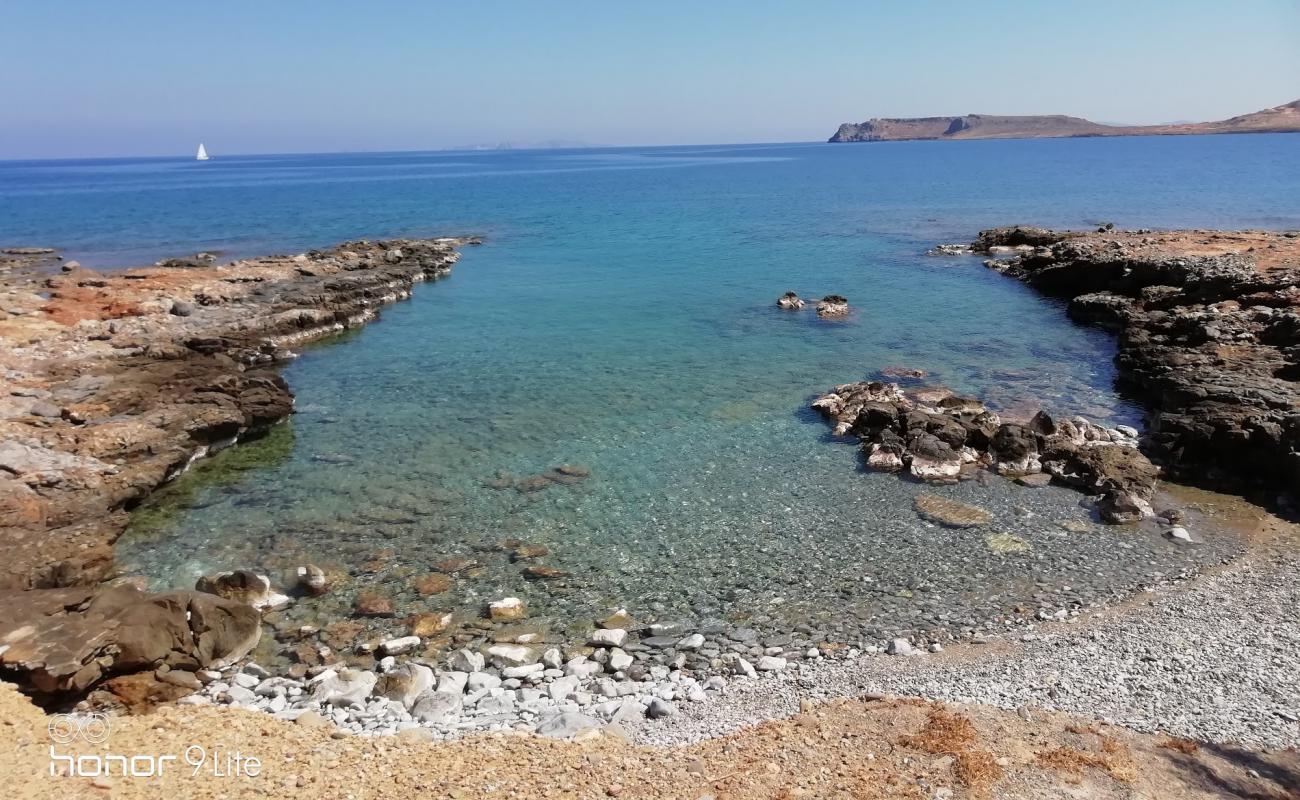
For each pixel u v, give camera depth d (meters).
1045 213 89.62
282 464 25.77
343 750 12.18
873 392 30.19
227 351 36.00
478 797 10.77
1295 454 21.50
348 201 123.94
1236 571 18.20
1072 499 22.31
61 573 18.14
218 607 15.90
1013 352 37.34
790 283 54.56
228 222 92.44
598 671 15.39
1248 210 84.19
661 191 142.75
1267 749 11.84
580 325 44.09
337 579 18.83
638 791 10.95
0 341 33.97
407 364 37.22
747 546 20.12
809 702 13.70
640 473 24.59
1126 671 14.32
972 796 10.59
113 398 26.47
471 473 24.80
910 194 121.38
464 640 16.48
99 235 80.25
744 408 30.23
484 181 185.00
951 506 21.98
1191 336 32.69
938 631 16.41
